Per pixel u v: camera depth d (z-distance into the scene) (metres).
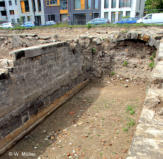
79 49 9.34
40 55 6.29
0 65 5.37
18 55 5.34
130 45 9.83
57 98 7.59
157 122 2.39
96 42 10.22
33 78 6.07
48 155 4.80
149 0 23.86
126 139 5.26
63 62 7.82
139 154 1.76
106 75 10.52
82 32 13.45
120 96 8.42
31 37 11.37
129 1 24.39
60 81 7.72
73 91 8.87
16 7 36.72
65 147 5.09
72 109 7.38
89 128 5.95
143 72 9.68
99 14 26.61
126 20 17.28
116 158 4.56
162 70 4.26
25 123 5.82
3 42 12.62
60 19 29.28
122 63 10.16
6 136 5.12
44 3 29.42
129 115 6.59
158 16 15.09
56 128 6.05
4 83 4.96
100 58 10.44
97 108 7.33
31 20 32.03
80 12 27.25
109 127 5.94
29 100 5.97
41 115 6.59
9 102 5.18
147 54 9.52
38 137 5.59
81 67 9.62
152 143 1.92
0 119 4.92
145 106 2.90
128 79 10.08
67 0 27.27
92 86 10.05
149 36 8.97
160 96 3.16
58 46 7.34
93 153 4.80
